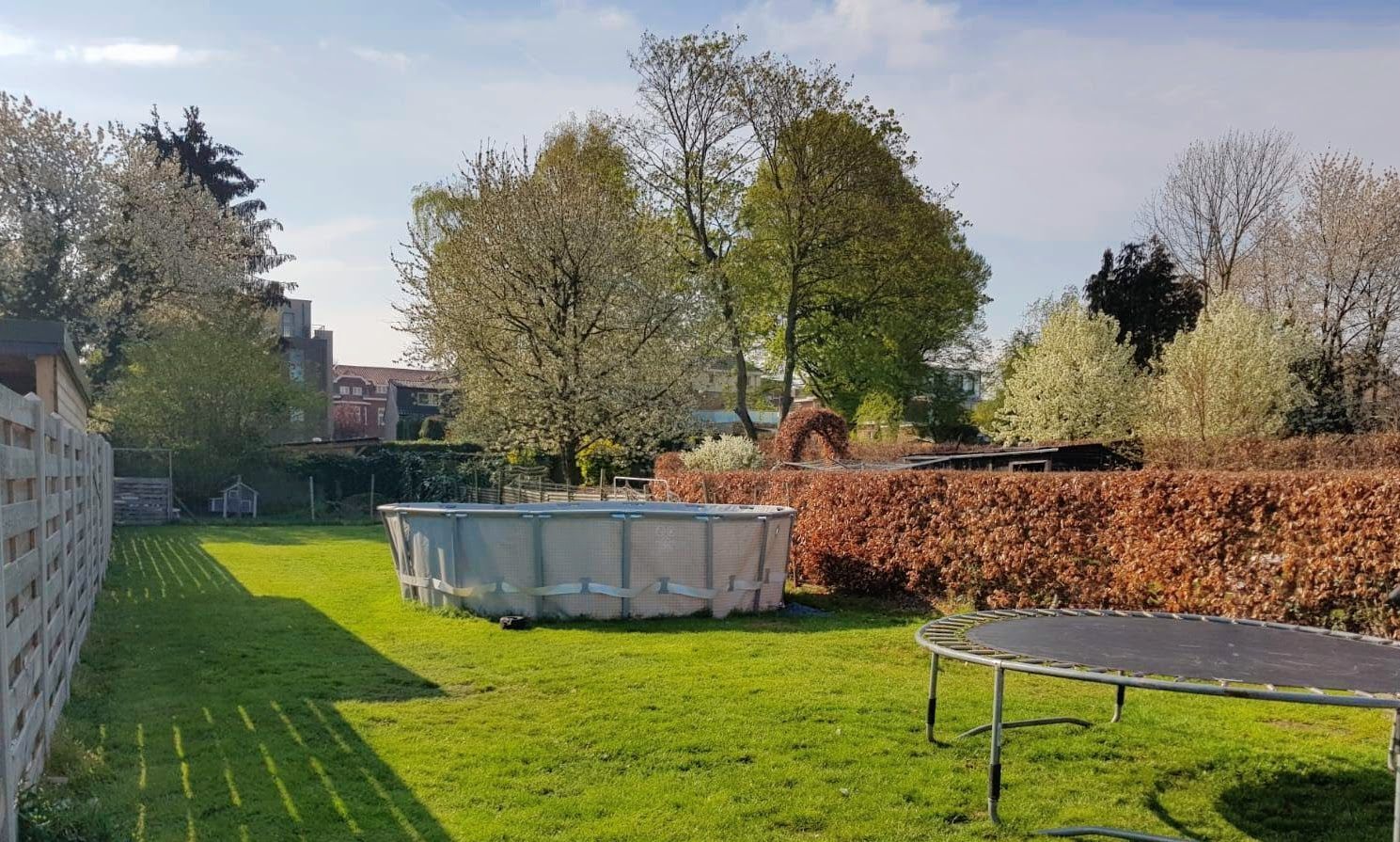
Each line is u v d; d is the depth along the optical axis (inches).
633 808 156.7
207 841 142.1
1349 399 1003.9
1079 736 195.6
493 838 144.3
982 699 224.5
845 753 184.1
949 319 1393.9
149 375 997.2
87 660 273.4
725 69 1047.6
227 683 245.1
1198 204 1190.3
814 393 1390.3
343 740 193.6
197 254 1193.4
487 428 840.3
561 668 261.0
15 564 139.7
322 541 726.5
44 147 1050.1
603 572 349.7
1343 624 251.8
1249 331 893.2
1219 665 147.1
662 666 262.2
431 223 1015.6
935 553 381.1
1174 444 779.4
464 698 229.0
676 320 847.7
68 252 1079.0
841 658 275.9
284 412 1101.1
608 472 1000.2
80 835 134.8
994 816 153.3
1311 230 1074.7
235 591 434.6
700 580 359.9
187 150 1422.2
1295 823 153.8
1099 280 1385.3
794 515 397.4
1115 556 316.8
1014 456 824.9
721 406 1609.3
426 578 376.2
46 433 183.0
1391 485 242.1
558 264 797.2
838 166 1069.1
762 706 217.2
